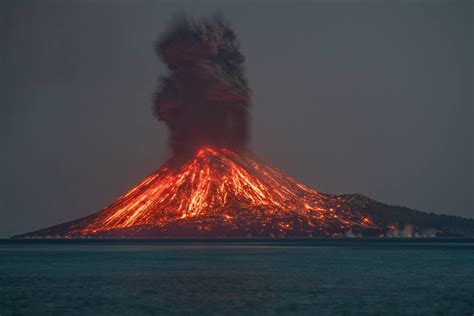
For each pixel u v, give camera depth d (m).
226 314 189.75
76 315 189.62
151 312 193.50
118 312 193.75
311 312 192.50
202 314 190.00
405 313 191.38
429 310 196.00
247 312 192.88
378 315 188.50
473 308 199.38
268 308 198.88
